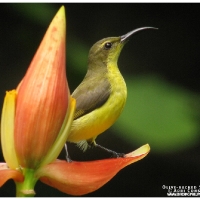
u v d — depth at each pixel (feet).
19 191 7.61
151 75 8.62
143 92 8.54
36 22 8.79
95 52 8.06
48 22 8.77
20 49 8.83
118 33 9.01
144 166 8.80
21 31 8.82
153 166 8.80
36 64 7.61
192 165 8.77
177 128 8.46
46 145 7.61
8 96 7.61
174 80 9.00
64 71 7.61
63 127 7.62
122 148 8.70
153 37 9.03
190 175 8.77
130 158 7.69
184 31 9.06
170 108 8.50
